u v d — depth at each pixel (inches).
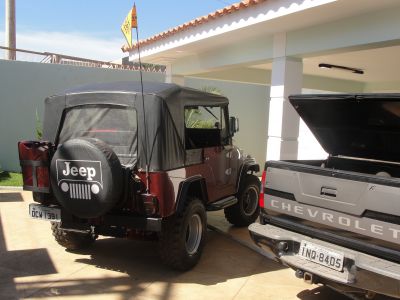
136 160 202.4
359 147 211.0
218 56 378.0
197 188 237.9
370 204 146.0
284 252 171.6
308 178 167.9
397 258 139.4
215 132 273.9
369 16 244.8
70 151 191.2
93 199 190.1
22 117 498.3
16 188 400.2
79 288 192.9
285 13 253.4
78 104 221.5
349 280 146.1
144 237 215.8
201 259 236.4
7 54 498.0
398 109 169.5
